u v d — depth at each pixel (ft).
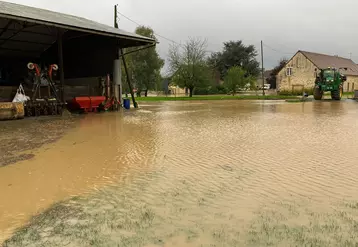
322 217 9.15
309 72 146.20
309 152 17.99
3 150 19.39
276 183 12.37
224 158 16.72
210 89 150.71
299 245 7.54
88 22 52.60
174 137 23.79
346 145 19.95
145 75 135.23
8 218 9.55
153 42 52.01
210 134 25.04
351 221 8.86
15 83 66.44
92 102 46.88
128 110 52.06
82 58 59.77
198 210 9.80
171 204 10.34
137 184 12.53
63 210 10.06
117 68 54.19
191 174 13.79
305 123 31.65
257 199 10.67
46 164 15.90
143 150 19.11
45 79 41.11
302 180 12.73
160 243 7.76
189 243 7.73
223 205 10.17
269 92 159.84
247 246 7.54
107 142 21.98
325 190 11.51
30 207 10.39
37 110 40.22
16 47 63.00
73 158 17.16
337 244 7.56
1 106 35.19
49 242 7.98
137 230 8.50
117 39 53.62
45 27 53.26
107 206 10.30
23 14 35.81
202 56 114.32
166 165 15.44
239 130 27.07
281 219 9.05
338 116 38.75
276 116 39.45
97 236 8.21
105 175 13.92
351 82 160.04
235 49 183.52
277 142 21.22
